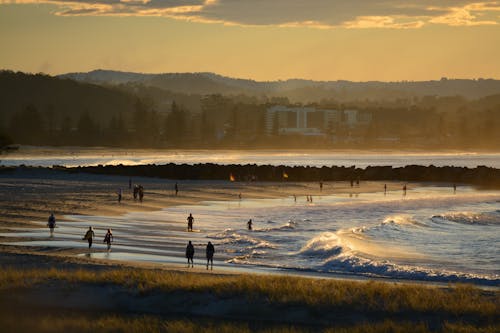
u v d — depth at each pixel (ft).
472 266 229.25
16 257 193.47
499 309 147.54
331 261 221.25
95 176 618.03
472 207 456.04
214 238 265.95
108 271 174.91
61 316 139.54
